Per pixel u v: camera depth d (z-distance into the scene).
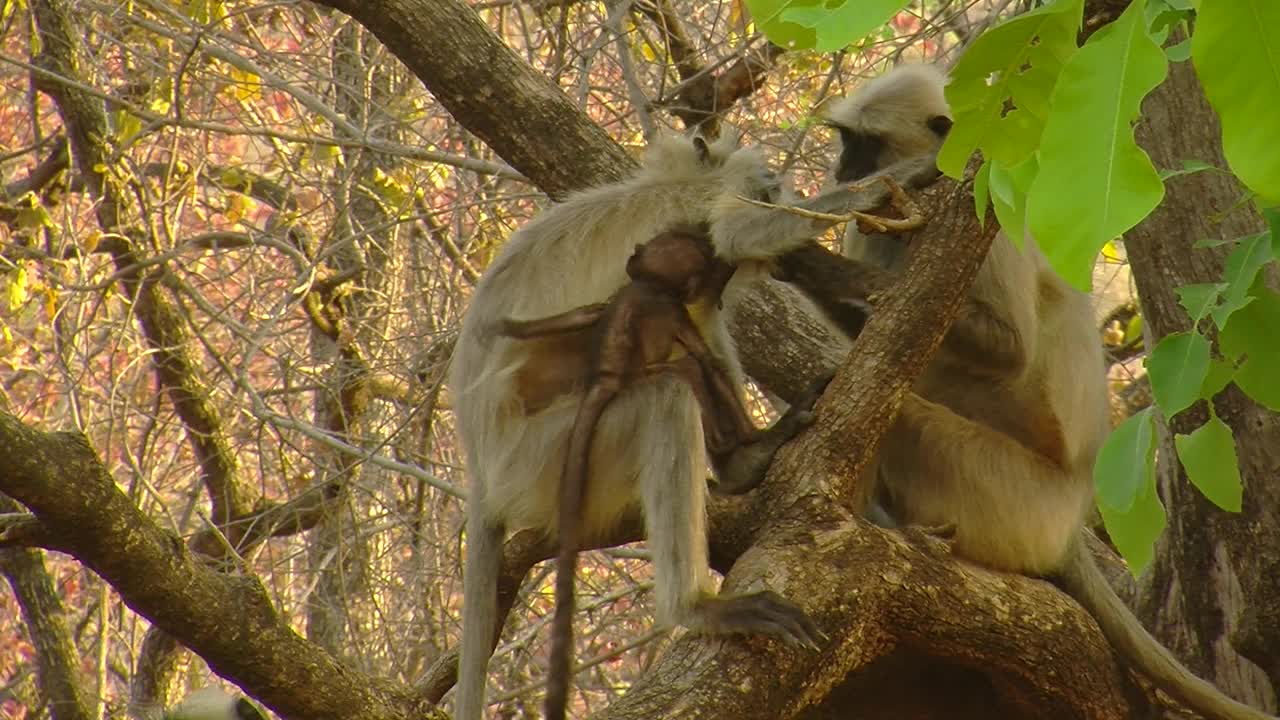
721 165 9.39
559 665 7.19
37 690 19.66
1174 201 8.69
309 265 14.45
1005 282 8.96
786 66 14.88
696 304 8.69
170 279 15.67
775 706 6.87
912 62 10.93
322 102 14.55
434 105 16.41
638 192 9.14
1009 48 3.48
